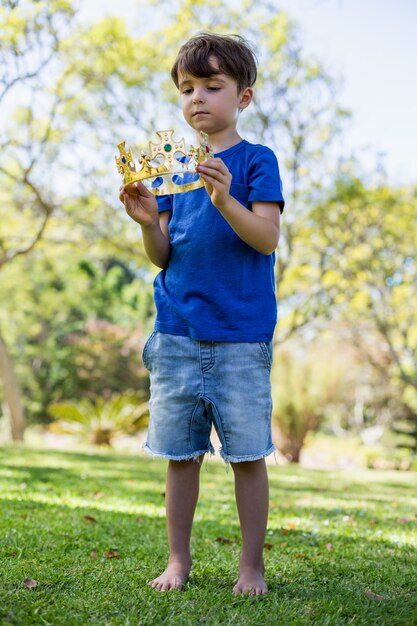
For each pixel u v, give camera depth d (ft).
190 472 6.97
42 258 64.28
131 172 6.67
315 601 6.15
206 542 9.12
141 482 17.87
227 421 6.58
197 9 37.37
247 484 6.71
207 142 6.48
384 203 40.98
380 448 56.08
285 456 50.37
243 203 6.91
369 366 60.23
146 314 80.23
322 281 43.68
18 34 28.17
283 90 38.52
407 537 10.30
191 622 5.41
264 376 6.77
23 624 5.21
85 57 36.58
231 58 7.02
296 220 40.86
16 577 6.56
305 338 55.01
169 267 7.18
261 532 6.65
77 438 49.26
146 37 37.81
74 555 7.84
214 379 6.64
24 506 11.83
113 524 10.27
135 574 6.97
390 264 43.91
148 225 7.00
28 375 72.18
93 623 5.29
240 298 6.75
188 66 6.98
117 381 70.38
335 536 10.18
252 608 5.83
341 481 24.29
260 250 6.72
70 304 78.43
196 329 6.64
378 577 7.20
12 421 45.01
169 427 6.82
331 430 77.30
